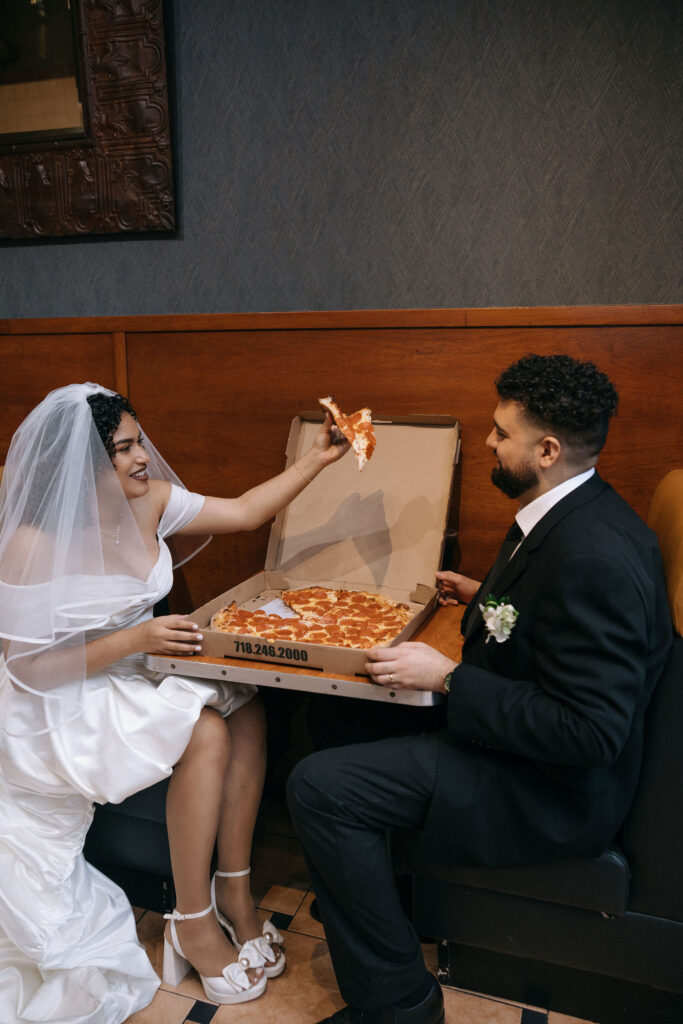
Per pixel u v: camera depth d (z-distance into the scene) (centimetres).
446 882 163
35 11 244
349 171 229
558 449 145
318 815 148
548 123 210
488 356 210
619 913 150
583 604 132
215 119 239
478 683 143
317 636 175
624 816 146
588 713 129
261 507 203
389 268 231
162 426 248
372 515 213
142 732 164
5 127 258
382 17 218
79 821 173
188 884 169
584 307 198
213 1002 173
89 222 256
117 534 178
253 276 246
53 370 257
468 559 223
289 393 231
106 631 179
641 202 207
